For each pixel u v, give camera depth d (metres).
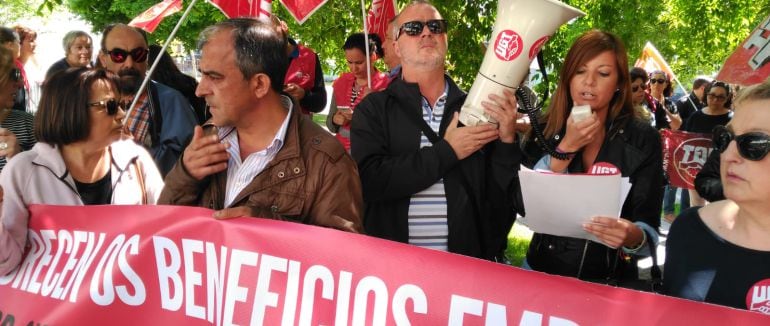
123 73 3.87
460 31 7.38
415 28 3.02
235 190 2.28
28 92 6.02
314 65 6.29
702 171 2.74
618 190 2.28
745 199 1.77
